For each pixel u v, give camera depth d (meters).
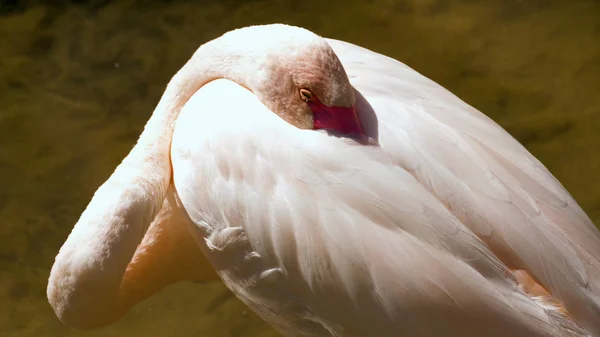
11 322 8.01
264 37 5.30
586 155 9.04
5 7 11.52
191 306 8.12
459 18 10.94
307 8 11.27
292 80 5.15
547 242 4.96
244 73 5.44
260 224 5.32
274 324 5.95
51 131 9.84
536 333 4.78
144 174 5.72
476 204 5.01
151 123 5.86
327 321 5.38
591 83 9.86
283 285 5.43
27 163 9.49
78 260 5.63
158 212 5.99
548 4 11.04
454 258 4.90
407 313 4.99
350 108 5.11
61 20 11.29
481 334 4.86
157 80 10.38
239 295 5.90
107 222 5.61
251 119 5.38
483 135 5.41
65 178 9.30
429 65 10.26
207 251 5.75
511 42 10.51
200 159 5.52
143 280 6.29
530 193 5.21
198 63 5.70
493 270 4.88
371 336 5.18
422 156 5.13
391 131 5.21
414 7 11.16
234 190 5.38
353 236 5.07
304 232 5.19
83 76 10.51
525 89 9.85
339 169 5.12
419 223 4.97
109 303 5.82
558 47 10.38
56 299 5.84
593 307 4.89
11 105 10.17
